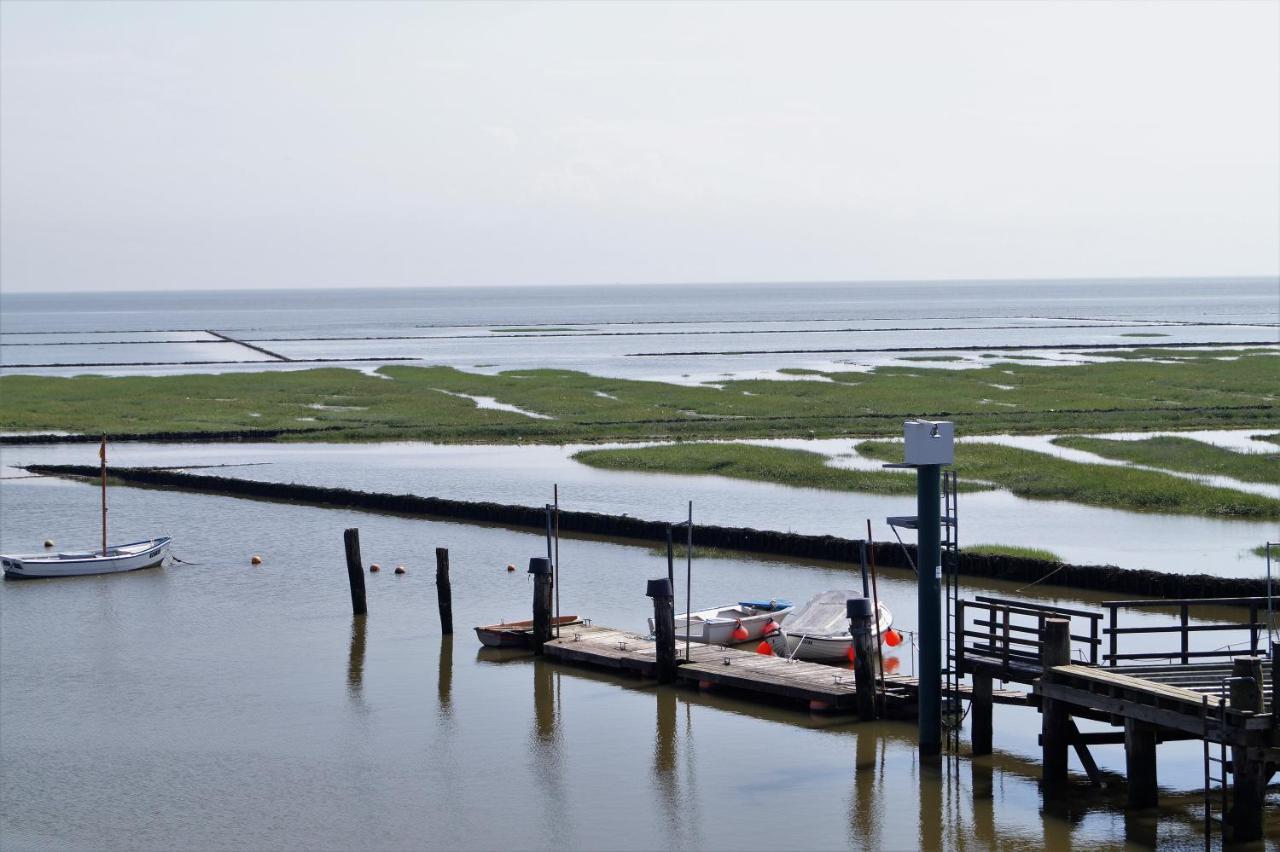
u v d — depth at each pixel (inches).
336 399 4261.8
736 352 6560.0
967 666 1067.3
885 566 1780.3
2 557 1813.5
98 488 2640.3
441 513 2266.2
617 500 2348.7
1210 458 2605.8
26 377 5068.9
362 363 6063.0
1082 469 2466.8
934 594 1037.2
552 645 1378.0
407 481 2632.9
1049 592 1620.3
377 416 3774.6
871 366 5354.3
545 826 954.7
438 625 1533.0
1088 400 3747.5
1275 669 828.0
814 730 1140.5
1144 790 928.9
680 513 2198.6
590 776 1048.2
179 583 1776.6
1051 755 967.6
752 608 1503.4
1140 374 4468.5
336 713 1213.7
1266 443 2851.9
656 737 1133.1
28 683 1317.7
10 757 1107.9
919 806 970.1
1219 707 839.1
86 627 1539.1
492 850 917.2
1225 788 870.4
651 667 1298.0
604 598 1643.7
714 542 1935.3
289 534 2127.2
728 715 1187.3
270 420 3705.7
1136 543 1887.3
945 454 1017.5
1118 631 1010.7
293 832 950.4
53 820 973.8
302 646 1446.9
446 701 1243.8
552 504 2292.1
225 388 4594.0
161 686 1302.9
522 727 1166.3
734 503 2294.5
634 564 1841.8
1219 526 2018.9
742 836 930.1
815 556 1839.3
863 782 1019.3
